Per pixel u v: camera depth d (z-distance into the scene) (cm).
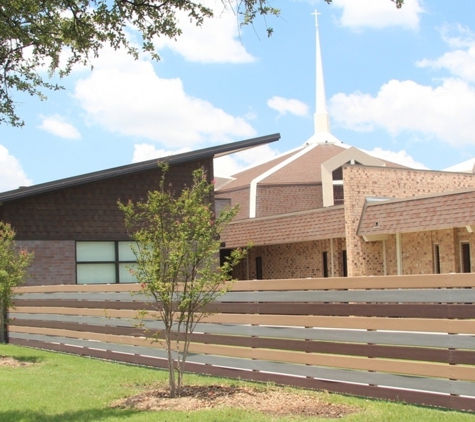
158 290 1003
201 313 1083
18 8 1130
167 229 1048
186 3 1162
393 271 2494
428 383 862
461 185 2812
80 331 1581
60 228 2169
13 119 1280
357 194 2542
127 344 1415
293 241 2869
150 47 1227
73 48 1230
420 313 877
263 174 4494
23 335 1820
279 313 1068
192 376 1167
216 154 2391
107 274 2228
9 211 2100
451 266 2270
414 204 2295
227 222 1052
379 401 900
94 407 945
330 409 862
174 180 2331
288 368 1042
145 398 983
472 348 821
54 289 1691
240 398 946
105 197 2239
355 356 957
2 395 1059
